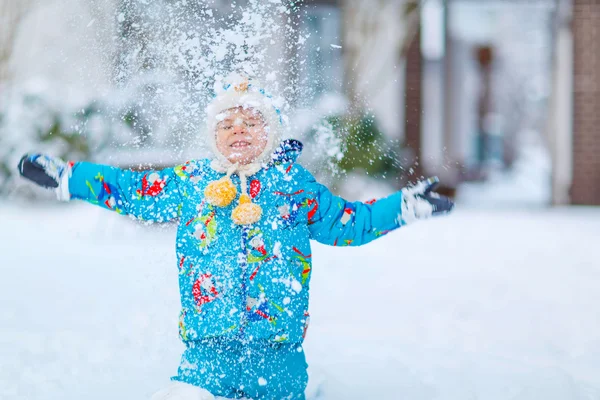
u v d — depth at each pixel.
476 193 15.48
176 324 3.85
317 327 4.20
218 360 2.54
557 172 12.22
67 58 8.23
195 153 3.08
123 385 2.97
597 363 3.54
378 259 6.86
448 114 15.68
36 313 4.40
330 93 7.98
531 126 24.97
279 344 2.56
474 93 18.98
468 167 17.83
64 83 8.95
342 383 3.07
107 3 4.12
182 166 2.68
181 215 2.61
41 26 9.34
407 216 2.63
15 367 3.23
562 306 4.86
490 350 3.75
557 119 12.12
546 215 10.95
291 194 2.62
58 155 8.49
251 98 2.62
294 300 2.56
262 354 2.54
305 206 2.63
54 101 8.92
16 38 9.40
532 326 4.29
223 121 2.64
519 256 7.12
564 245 7.86
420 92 11.86
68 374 3.13
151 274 3.63
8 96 9.38
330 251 7.28
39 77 9.34
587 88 11.93
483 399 2.90
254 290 2.52
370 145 9.71
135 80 3.96
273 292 2.54
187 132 3.12
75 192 2.60
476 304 4.91
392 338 3.95
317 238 2.69
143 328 3.87
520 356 3.65
